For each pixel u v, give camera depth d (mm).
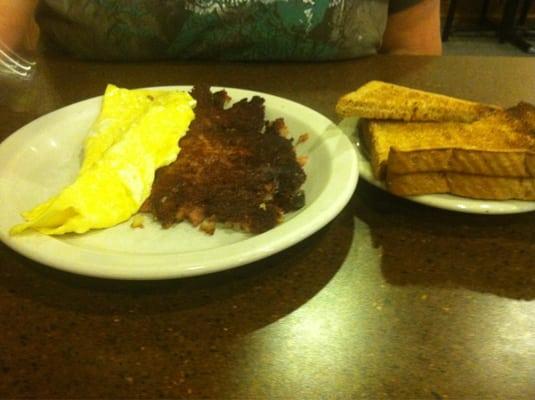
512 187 700
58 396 495
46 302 606
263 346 555
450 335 569
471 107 872
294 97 1141
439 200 713
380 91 942
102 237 693
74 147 882
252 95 992
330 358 542
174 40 1314
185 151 827
